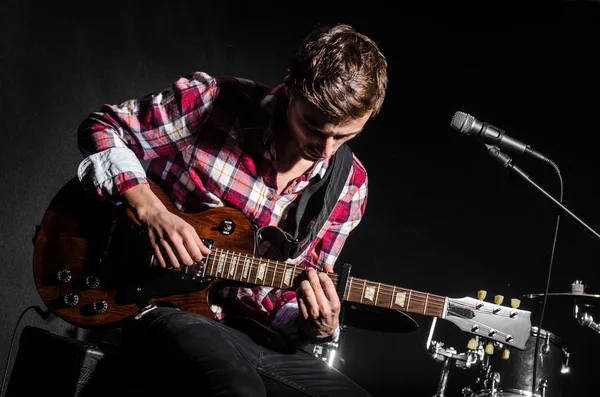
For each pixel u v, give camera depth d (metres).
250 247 1.93
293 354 1.95
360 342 4.65
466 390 3.29
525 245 4.67
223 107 1.98
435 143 4.91
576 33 4.82
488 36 4.94
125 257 1.91
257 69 4.54
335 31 1.77
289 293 2.11
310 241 2.09
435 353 3.37
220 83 1.99
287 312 2.04
